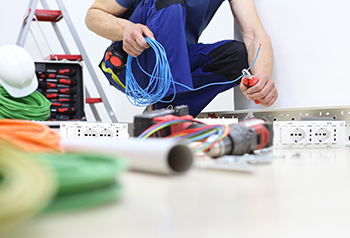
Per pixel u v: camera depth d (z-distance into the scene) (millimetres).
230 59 1470
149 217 189
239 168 360
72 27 2066
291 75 1370
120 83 1653
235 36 1811
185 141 468
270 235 166
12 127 446
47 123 1582
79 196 194
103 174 199
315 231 173
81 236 157
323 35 1199
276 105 1476
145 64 1407
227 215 196
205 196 245
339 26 1132
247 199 237
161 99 1467
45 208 180
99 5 1533
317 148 863
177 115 532
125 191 257
